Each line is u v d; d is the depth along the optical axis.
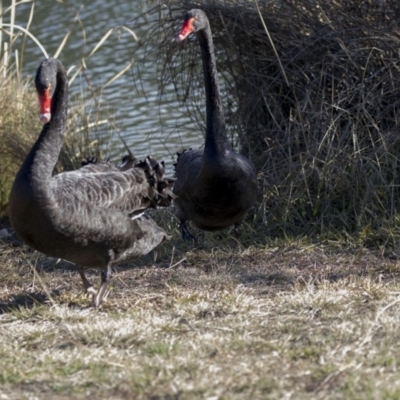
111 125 16.05
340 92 13.04
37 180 8.64
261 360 7.11
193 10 11.44
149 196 10.08
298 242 12.12
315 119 13.05
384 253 11.56
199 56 14.57
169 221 13.40
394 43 12.91
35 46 23.41
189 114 15.17
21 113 15.06
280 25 13.52
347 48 12.95
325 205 12.59
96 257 9.52
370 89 12.99
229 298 9.13
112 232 9.34
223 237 12.83
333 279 10.48
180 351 7.47
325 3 13.36
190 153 12.20
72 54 22.78
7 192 14.15
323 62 13.08
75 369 7.19
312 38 13.29
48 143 8.83
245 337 7.69
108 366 7.22
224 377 6.77
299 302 8.77
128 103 19.08
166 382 6.76
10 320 9.08
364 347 7.27
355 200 12.52
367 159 12.45
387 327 7.70
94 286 10.81
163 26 14.24
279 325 8.01
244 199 11.28
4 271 11.75
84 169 10.12
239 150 14.27
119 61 22.16
